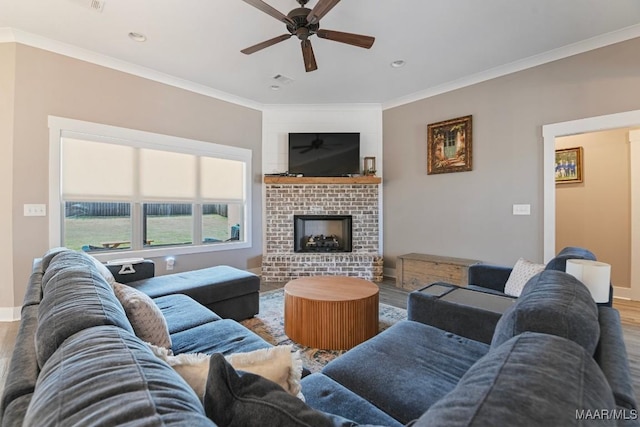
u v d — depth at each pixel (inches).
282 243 189.6
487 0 94.7
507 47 123.5
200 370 31.9
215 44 121.0
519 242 139.3
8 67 113.5
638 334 106.9
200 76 151.3
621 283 148.4
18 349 36.4
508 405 19.1
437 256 164.6
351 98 181.3
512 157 140.8
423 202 173.5
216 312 106.6
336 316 91.2
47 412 20.3
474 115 152.7
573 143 163.5
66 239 129.1
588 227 158.7
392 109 186.5
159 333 56.9
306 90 169.0
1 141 113.4
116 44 121.1
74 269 52.7
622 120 112.9
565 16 102.7
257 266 190.2
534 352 25.7
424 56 131.0
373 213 190.1
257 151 189.9
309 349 92.0
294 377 34.3
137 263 108.0
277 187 189.8
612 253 151.3
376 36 115.0
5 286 114.6
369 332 95.0
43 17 103.5
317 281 113.0
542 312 38.5
